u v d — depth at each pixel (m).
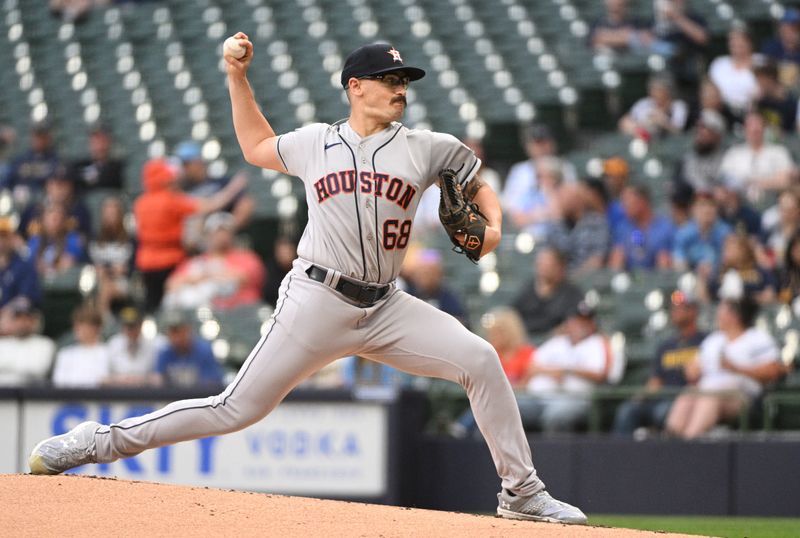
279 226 41.72
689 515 27.77
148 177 39.47
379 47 15.72
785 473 27.47
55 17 60.00
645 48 47.66
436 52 49.72
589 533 14.77
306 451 27.39
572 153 45.22
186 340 31.64
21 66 58.06
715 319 31.28
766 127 39.88
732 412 28.06
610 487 28.05
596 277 35.00
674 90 43.91
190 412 16.19
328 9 54.19
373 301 15.92
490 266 37.72
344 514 15.12
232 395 16.05
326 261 15.71
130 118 51.66
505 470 16.33
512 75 47.66
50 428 27.95
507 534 14.37
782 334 31.27
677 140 42.19
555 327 32.09
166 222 39.12
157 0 58.50
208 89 51.78
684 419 28.19
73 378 32.28
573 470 28.25
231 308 37.00
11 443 27.95
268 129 16.38
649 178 40.69
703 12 49.19
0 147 52.41
